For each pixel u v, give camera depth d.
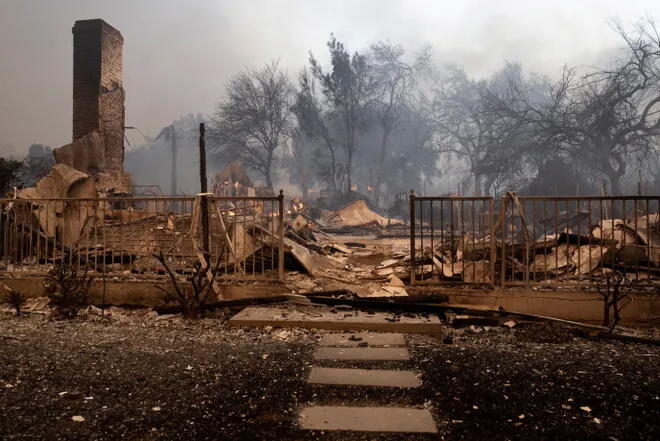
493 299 6.48
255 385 4.02
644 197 6.53
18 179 17.34
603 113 29.20
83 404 3.61
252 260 7.71
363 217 32.75
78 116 26.91
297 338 5.50
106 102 27.70
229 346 5.16
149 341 5.34
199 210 7.16
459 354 4.88
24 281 7.45
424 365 4.53
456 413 3.47
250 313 6.20
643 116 29.12
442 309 6.21
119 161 28.88
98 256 8.24
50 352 4.88
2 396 3.74
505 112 37.00
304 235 14.27
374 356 4.77
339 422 3.32
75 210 9.53
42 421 3.32
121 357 4.74
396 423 3.30
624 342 5.43
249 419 3.37
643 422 3.33
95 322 6.29
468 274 7.13
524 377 4.20
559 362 4.61
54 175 11.24
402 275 7.67
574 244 7.89
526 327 5.77
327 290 7.00
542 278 7.19
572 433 3.17
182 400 3.69
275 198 7.02
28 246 8.95
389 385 4.00
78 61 27.09
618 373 4.30
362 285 7.34
